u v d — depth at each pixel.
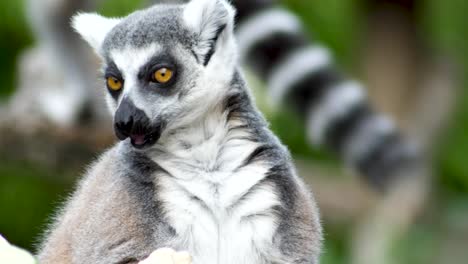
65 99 16.39
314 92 15.23
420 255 17.56
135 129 7.93
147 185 7.87
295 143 19.83
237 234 7.91
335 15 19.52
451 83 19.05
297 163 19.05
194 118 8.09
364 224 17.52
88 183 8.34
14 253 7.87
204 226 7.84
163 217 7.80
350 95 15.20
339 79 15.52
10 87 20.17
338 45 19.62
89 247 7.74
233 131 8.13
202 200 7.89
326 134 15.15
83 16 8.95
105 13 17.34
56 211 9.05
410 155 15.78
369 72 19.23
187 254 7.22
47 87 16.89
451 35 19.97
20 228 19.44
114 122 7.99
